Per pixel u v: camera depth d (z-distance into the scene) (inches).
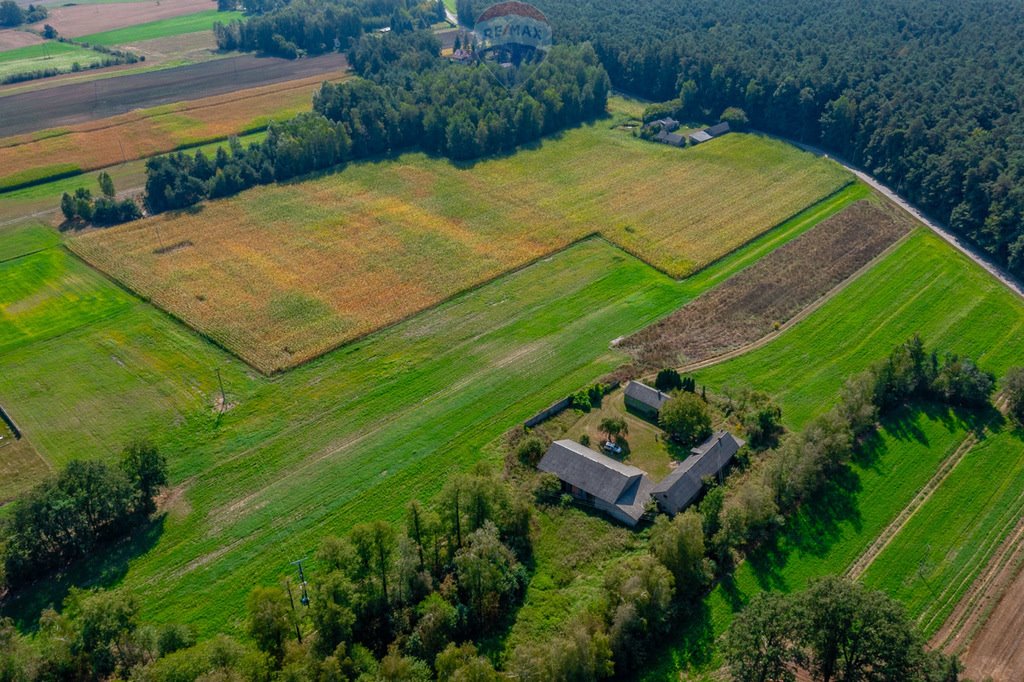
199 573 2795.3
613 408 3634.4
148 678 2190.0
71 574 2792.8
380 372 3846.0
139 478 2999.5
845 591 2329.0
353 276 4650.6
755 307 4416.8
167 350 3993.6
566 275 4731.8
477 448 3378.4
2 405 3629.4
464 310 4360.2
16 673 2235.5
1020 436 3479.3
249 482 3191.4
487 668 2206.0
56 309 4350.4
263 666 2230.6
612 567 2812.5
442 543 2824.8
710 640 2571.4
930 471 3289.9
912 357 3695.9
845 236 5201.8
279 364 3860.7
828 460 3166.8
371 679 2226.9
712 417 3555.6
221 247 4985.2
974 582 2800.2
